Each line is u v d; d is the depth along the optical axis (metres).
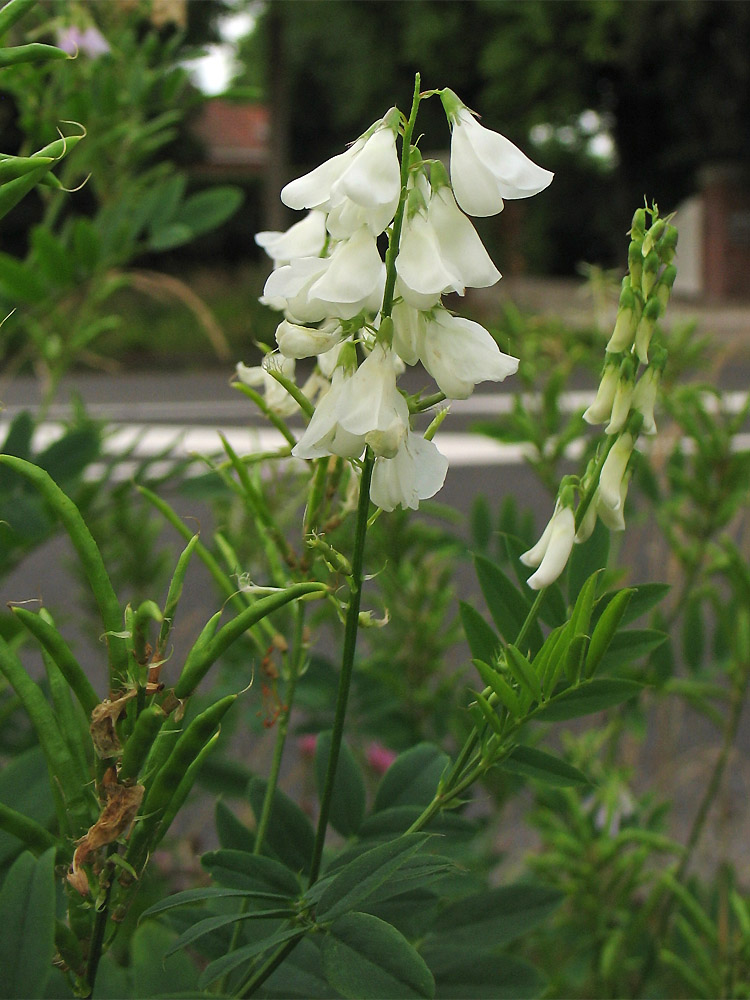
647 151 3.71
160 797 0.13
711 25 2.76
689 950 0.29
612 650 0.18
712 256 3.74
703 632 0.32
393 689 0.30
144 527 0.37
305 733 0.30
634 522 0.35
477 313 2.01
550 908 0.20
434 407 0.16
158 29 0.36
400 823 0.19
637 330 0.15
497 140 0.14
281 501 0.28
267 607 0.13
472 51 2.84
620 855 0.30
